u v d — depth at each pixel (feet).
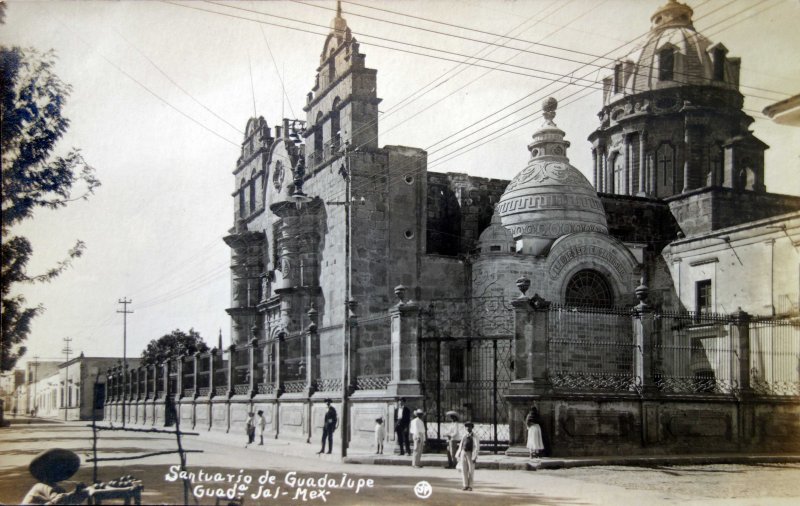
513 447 75.56
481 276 127.75
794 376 91.71
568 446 75.97
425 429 79.71
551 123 142.00
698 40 172.45
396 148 132.67
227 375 140.36
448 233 145.69
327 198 136.15
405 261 130.21
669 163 170.60
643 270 133.39
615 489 59.88
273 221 162.61
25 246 81.10
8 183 77.66
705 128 166.81
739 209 146.92
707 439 82.99
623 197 156.35
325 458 83.82
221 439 122.83
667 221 157.07
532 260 126.93
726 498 57.88
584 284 131.44
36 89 79.15
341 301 128.36
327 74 142.20
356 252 127.34
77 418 253.65
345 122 132.57
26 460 83.05
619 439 78.48
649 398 80.53
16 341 82.23
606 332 93.40
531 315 77.61
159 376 190.60
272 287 160.56
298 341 115.96
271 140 175.94
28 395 367.45
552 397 76.18
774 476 69.97
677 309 128.16
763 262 110.73
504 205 136.67
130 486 41.32
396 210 131.23
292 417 107.96
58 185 80.18
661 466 75.15
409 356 82.58
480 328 120.88
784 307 106.11
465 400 115.55
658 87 171.63
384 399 83.20
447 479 64.69
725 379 88.74
